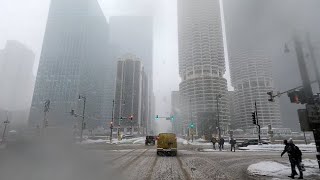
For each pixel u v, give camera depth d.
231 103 164.25
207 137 74.44
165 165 14.70
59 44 181.12
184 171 12.38
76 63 175.25
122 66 152.62
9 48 153.12
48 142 29.25
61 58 176.75
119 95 145.38
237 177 10.80
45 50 181.00
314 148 32.44
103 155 19.98
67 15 190.00
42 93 167.00
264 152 27.81
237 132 105.25
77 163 13.75
